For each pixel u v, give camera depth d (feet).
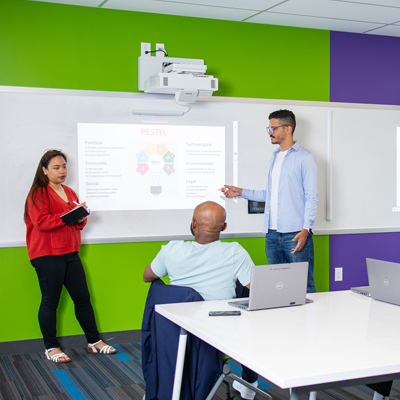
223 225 8.01
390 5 12.67
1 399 9.75
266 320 6.71
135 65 13.20
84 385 10.45
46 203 11.55
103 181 12.96
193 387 6.96
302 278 7.64
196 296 7.52
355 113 15.12
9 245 12.33
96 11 12.82
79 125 12.75
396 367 5.02
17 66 12.30
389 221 15.60
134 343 13.43
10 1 12.16
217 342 5.75
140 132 13.19
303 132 14.62
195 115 13.62
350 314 7.10
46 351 12.16
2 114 12.19
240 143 14.03
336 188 14.97
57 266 11.78
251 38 14.21
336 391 10.44
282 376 4.66
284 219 12.25
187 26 13.60
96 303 13.14
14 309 12.52
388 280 7.80
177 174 13.52
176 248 7.97
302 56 14.74
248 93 14.25
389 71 15.69
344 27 14.70
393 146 15.57
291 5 12.65
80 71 12.78
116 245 13.21
